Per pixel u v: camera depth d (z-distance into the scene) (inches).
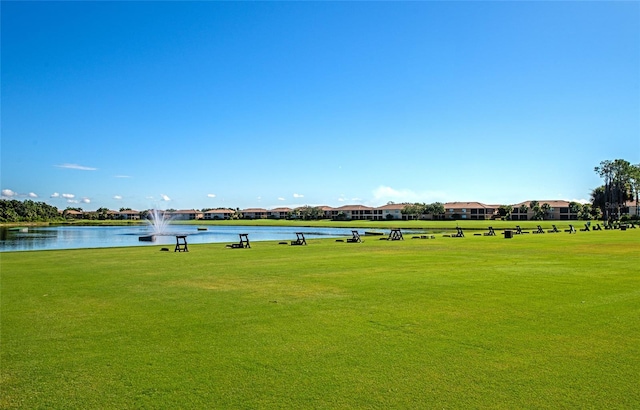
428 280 648.4
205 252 1200.8
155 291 576.1
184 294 553.3
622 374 279.4
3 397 255.0
